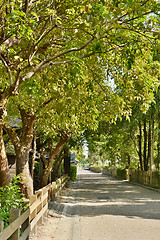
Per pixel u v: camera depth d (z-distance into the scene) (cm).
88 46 778
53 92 997
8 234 455
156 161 3119
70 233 863
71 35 884
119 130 3081
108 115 1092
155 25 803
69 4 850
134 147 3772
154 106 2238
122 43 758
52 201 1499
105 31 653
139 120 2870
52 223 1013
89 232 893
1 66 892
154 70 981
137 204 1545
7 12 762
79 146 3272
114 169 5059
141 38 795
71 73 805
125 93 1065
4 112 703
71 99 960
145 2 666
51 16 810
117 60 1043
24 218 610
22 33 660
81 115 1205
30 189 1337
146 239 807
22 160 1348
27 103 1158
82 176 5444
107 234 866
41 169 2436
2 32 773
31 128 1370
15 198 712
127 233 879
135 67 928
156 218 1128
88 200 1747
